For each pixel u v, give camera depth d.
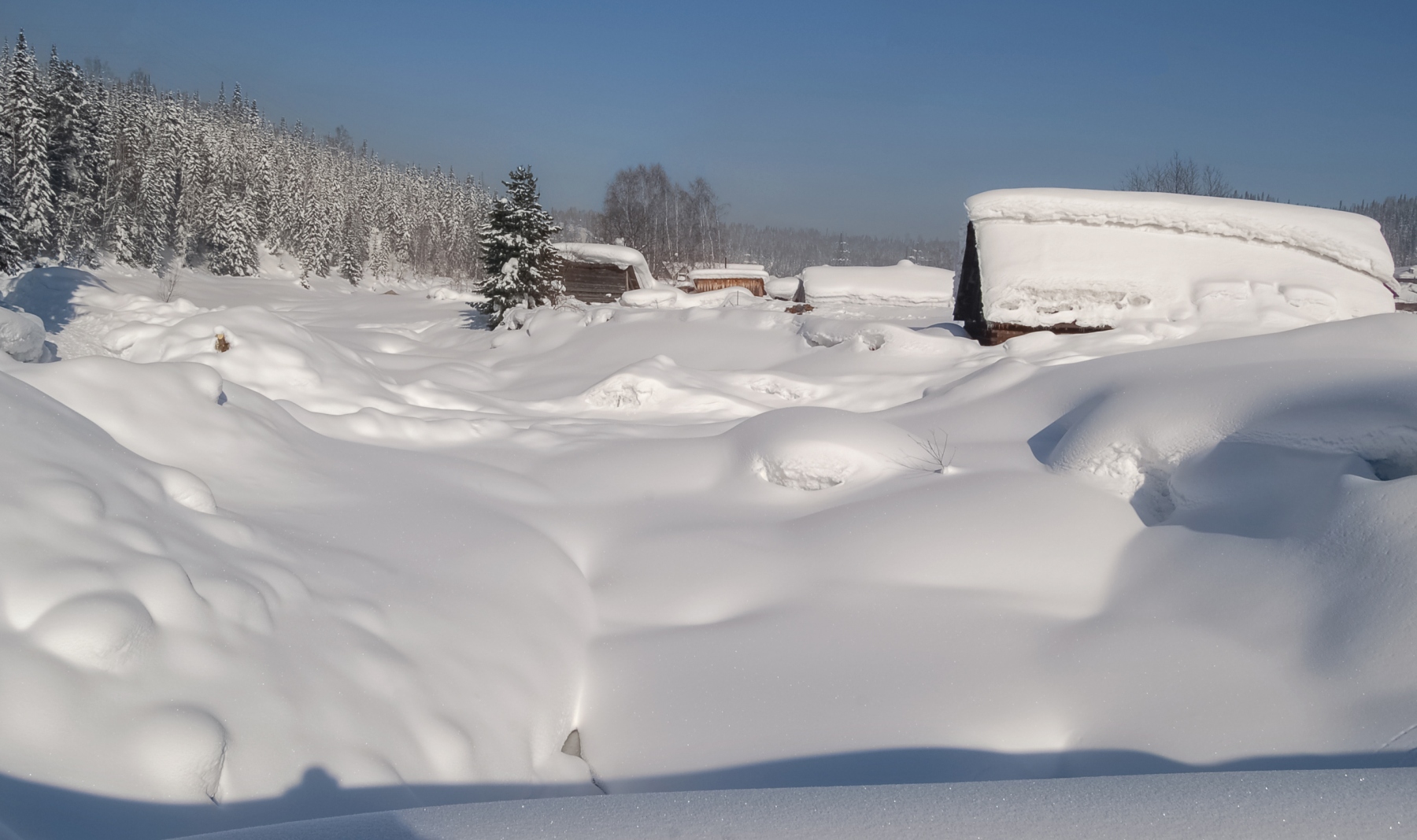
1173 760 3.72
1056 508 6.09
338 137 171.25
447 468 7.55
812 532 6.48
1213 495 5.58
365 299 46.75
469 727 4.09
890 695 4.40
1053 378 9.37
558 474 8.24
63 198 53.47
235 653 3.41
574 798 1.94
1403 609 3.79
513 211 25.80
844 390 13.10
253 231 72.56
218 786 2.86
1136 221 15.25
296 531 5.04
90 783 2.50
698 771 4.10
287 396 10.52
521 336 19.73
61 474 3.53
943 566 5.70
